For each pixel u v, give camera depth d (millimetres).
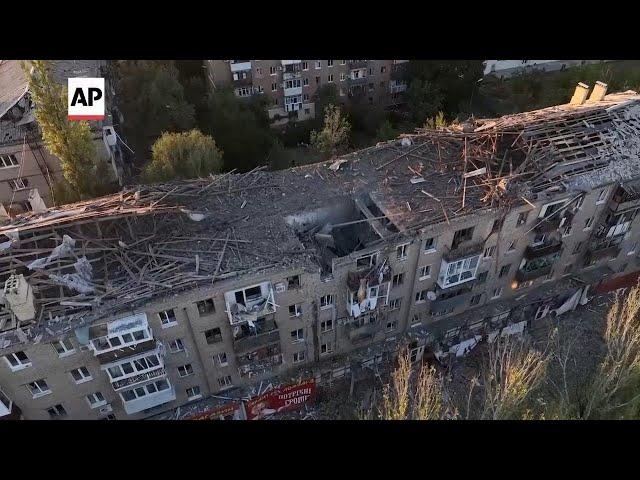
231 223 31859
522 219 34500
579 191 33969
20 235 29734
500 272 37844
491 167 35531
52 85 38469
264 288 29688
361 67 67938
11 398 28156
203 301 28859
